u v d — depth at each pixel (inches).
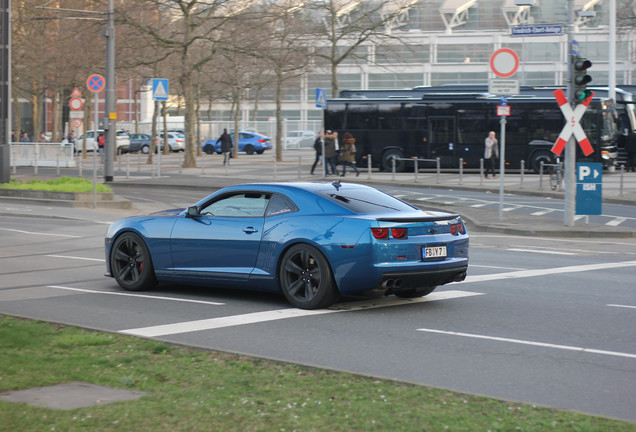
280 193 387.5
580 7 2979.8
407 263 359.6
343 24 2037.4
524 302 400.8
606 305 393.7
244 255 388.2
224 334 320.2
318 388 228.2
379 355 287.1
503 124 838.5
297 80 2780.5
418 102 1598.2
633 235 751.1
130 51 1732.3
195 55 2132.1
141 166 1927.9
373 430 188.4
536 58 3075.8
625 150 1679.4
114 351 278.5
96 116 1007.6
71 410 202.1
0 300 400.8
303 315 360.8
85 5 1771.7
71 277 483.2
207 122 2940.5
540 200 1096.8
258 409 204.8
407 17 3198.8
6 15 1151.6
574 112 783.1
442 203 1013.2
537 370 267.0
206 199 412.2
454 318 358.0
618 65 2940.5
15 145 1866.4
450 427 190.9
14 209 970.7
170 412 200.7
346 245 356.8
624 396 236.2
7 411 200.2
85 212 941.8
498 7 3157.0
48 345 287.1
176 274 412.5
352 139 1450.5
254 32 1691.7
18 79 2253.9
